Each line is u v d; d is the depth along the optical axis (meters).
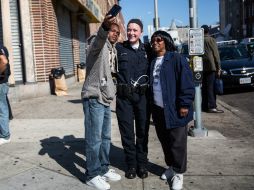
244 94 14.02
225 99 13.13
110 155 6.38
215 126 8.54
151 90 5.16
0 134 7.19
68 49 19.53
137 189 4.99
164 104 4.94
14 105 11.77
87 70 4.93
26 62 13.27
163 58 5.04
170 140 5.02
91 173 5.05
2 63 6.66
